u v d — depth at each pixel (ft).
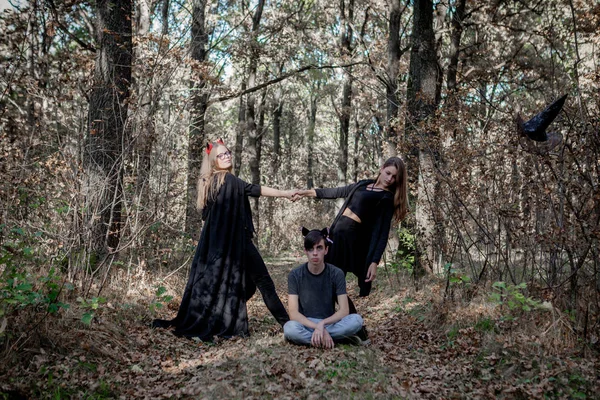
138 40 23.61
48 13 20.97
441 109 20.40
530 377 11.94
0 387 10.62
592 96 14.60
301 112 98.53
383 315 20.56
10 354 11.80
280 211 72.95
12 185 17.17
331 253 15.57
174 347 15.28
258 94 64.03
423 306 19.10
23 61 18.74
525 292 15.99
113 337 14.56
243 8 52.01
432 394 11.57
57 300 14.35
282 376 12.02
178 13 44.21
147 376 12.82
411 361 13.85
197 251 17.65
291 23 47.09
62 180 18.25
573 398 11.07
